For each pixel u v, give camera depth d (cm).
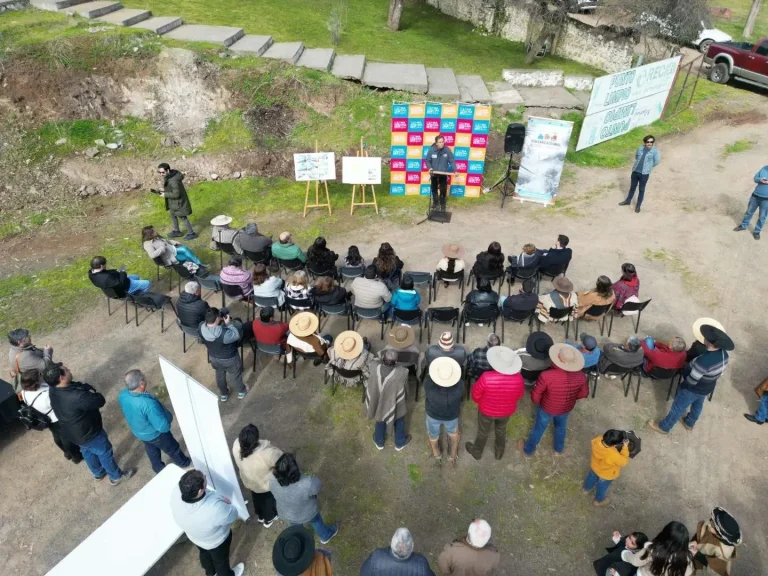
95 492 637
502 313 825
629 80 1476
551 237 1136
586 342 691
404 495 628
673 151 1527
